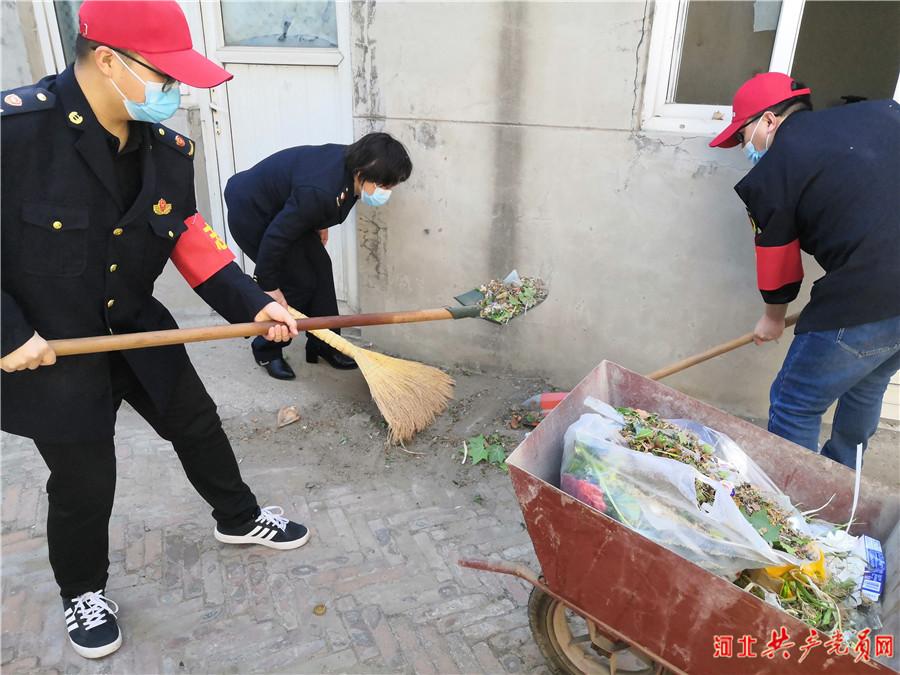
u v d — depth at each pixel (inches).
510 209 147.3
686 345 142.9
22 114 67.2
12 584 100.0
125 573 102.9
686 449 77.3
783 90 99.7
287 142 171.0
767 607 59.5
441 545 111.3
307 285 153.0
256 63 165.5
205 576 103.1
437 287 161.3
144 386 85.1
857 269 92.2
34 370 75.6
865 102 97.4
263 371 165.3
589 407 84.2
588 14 127.2
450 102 143.5
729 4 122.6
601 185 137.9
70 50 177.3
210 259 92.0
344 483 126.8
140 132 76.8
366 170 129.0
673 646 69.4
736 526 64.8
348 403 153.3
